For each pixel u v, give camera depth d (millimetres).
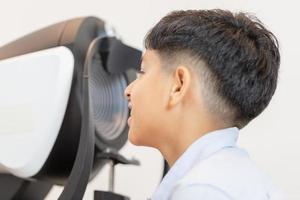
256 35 680
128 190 1478
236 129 658
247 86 646
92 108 826
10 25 1666
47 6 1650
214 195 528
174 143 647
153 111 651
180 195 539
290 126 1294
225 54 638
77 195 753
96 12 1611
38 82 862
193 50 640
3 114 887
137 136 668
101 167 978
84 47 890
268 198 572
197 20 666
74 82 858
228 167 579
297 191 1259
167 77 649
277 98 1317
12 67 900
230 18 684
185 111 637
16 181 926
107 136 950
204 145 621
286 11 1361
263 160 1310
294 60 1323
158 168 1449
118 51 921
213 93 633
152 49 679
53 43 906
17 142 861
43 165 862
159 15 1531
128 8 1579
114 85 991
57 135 855
